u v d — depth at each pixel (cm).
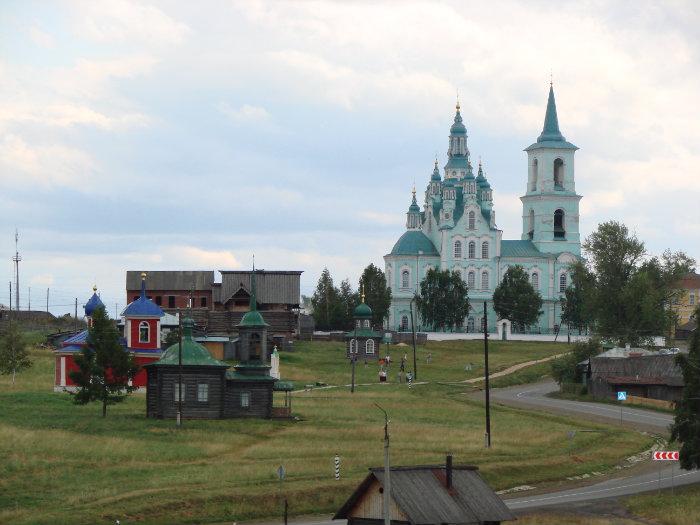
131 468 9994
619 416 15025
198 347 13225
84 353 13012
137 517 8556
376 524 7200
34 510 8562
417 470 7331
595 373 17312
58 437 11194
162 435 11719
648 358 17362
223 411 13150
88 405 13900
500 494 10106
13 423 12025
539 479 10675
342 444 11581
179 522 8612
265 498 9106
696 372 10469
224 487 9325
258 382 13325
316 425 12938
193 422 12731
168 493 9038
